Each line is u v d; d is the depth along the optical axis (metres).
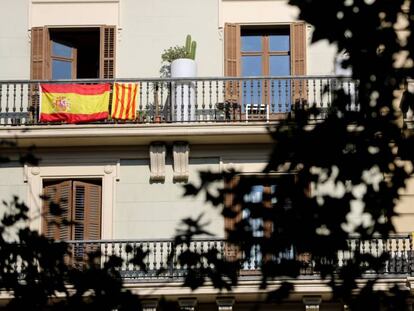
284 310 53.81
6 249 51.47
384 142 41.44
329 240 42.28
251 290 52.75
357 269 42.53
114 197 55.72
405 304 42.09
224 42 57.78
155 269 53.09
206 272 50.19
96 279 51.44
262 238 43.84
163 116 56.62
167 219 55.50
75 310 50.75
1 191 55.72
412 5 40.59
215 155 55.91
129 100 55.91
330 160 41.94
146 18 58.19
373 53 40.78
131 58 57.78
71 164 56.00
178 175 55.59
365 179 44.16
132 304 51.47
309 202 42.44
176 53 56.97
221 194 47.22
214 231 55.12
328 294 52.84
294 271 44.53
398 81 41.06
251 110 55.78
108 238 55.31
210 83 56.16
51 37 58.41
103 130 55.09
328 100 54.91
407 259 53.19
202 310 53.97
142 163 56.06
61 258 51.84
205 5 58.25
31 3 58.41
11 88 57.53
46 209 55.72
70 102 55.72
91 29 58.28
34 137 55.03
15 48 58.06
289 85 56.97
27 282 51.06
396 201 42.66
